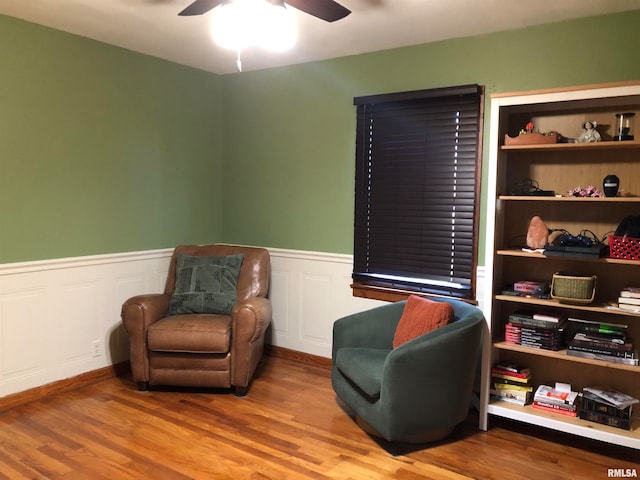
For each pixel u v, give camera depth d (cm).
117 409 318
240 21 213
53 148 335
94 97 356
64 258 344
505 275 319
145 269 398
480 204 329
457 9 281
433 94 338
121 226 380
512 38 314
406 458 265
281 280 426
